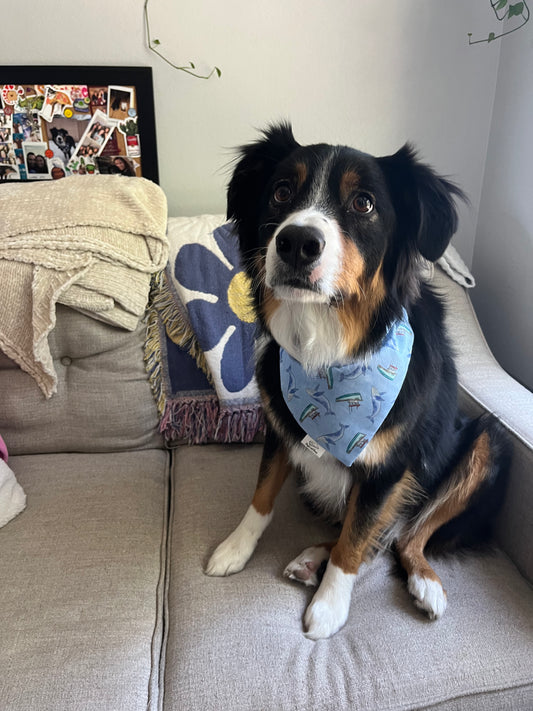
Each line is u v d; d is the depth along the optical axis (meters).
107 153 1.83
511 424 1.33
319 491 1.32
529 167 1.77
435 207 1.01
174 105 1.83
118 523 1.32
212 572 1.17
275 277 0.95
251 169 1.16
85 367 1.60
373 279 1.04
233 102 1.85
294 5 1.75
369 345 1.09
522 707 0.95
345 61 1.84
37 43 1.72
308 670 0.96
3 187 1.60
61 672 0.94
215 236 1.67
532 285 1.81
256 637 1.02
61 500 1.39
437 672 0.96
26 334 1.51
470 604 1.11
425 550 1.29
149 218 1.57
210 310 1.59
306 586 1.17
